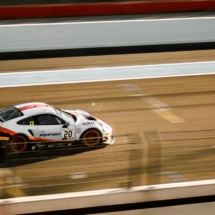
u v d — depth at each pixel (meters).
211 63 51.75
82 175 24.80
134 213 20.80
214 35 62.53
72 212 20.33
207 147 28.61
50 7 67.75
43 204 20.50
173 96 40.97
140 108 37.72
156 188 22.08
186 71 48.56
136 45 56.72
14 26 62.44
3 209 19.95
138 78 45.91
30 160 26.53
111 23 65.88
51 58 51.66
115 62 51.09
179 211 21.06
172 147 25.95
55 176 24.48
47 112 28.28
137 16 70.69
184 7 73.94
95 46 55.69
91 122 29.03
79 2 72.69
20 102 38.31
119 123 34.34
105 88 42.59
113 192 21.61
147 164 22.47
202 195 21.98
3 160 23.11
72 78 45.28
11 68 47.81
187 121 35.22
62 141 27.84
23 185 23.22
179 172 25.33
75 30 61.72
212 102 39.75
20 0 70.06
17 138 26.70
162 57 53.47
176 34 61.81
